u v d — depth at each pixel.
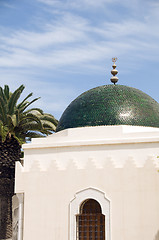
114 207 15.30
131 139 16.28
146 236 14.77
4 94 27.27
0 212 25.94
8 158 26.02
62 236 15.61
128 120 17.94
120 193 15.38
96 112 18.48
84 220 15.82
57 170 16.34
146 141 16.14
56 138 17.86
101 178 15.71
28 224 16.16
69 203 15.85
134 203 15.16
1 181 25.92
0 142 25.88
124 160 16.20
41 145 17.31
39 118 27.78
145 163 15.41
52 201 16.11
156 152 15.97
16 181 16.77
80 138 17.52
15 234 27.14
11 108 25.98
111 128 17.25
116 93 19.31
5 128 25.12
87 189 15.76
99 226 15.61
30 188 16.53
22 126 27.03
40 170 16.59
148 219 14.91
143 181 15.28
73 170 16.11
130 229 14.96
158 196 15.00
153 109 19.06
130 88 20.11
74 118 18.89
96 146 16.66
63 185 16.11
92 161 15.98
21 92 26.34
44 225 15.95
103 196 15.50
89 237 15.61
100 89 20.00
